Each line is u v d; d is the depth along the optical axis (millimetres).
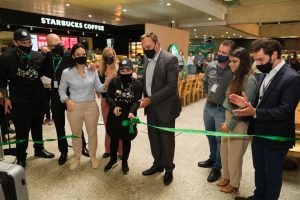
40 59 2852
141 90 2643
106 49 3092
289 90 1646
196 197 2379
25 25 8406
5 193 813
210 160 2998
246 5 11953
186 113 5934
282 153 1790
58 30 9930
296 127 2949
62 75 2664
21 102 2752
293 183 2693
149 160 3178
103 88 2785
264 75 1877
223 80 2486
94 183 2586
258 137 1877
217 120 2596
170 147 2572
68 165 2971
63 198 2320
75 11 11078
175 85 2400
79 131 2828
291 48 17641
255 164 2012
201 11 10531
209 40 17391
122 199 2320
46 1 8922
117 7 10180
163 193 2436
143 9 10516
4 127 3529
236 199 2312
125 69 2504
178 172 2873
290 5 10766
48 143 3666
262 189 2051
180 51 11406
